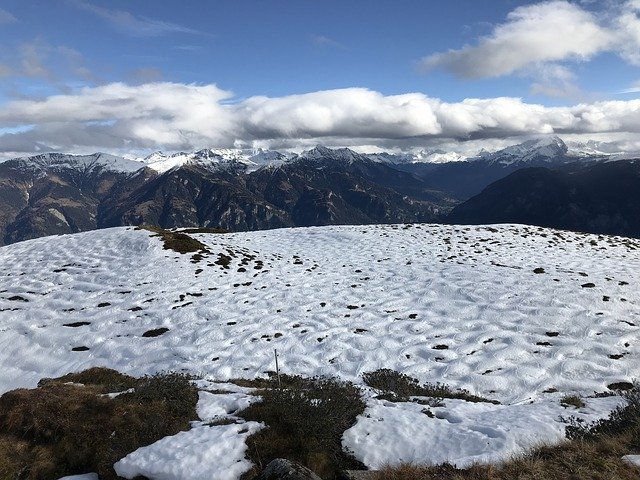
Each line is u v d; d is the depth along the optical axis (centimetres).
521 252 4450
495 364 2164
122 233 4647
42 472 1136
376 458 1077
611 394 1766
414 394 1752
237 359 2345
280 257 4594
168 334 2720
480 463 974
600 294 2919
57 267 3925
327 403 1251
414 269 3891
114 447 1162
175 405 1405
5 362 2547
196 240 4628
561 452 1012
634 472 900
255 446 1087
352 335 2591
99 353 2556
